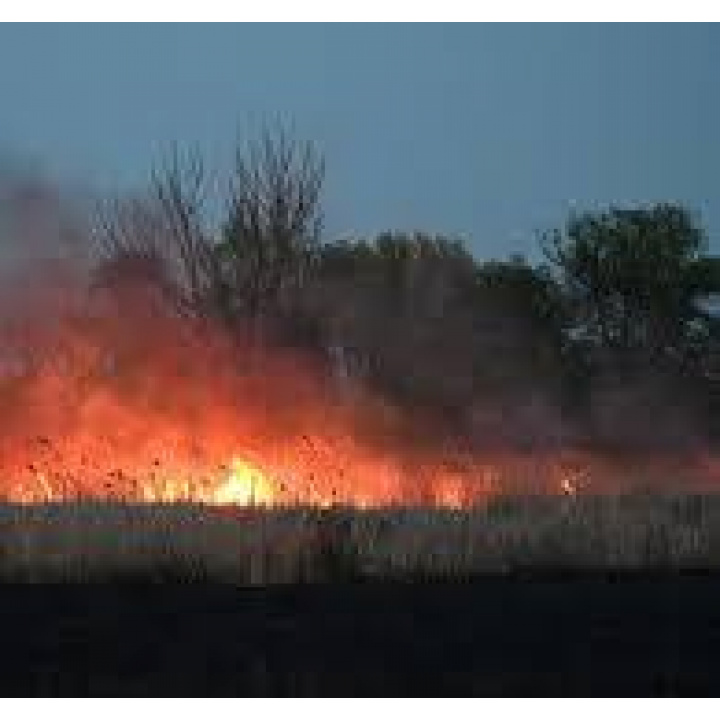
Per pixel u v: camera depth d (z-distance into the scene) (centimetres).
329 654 5491
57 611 6288
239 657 5472
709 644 5706
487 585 6962
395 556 7294
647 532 7869
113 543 7306
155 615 6181
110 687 4997
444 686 5006
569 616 6206
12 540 7319
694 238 18625
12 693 4909
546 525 7938
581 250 18512
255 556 7194
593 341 18438
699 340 18425
